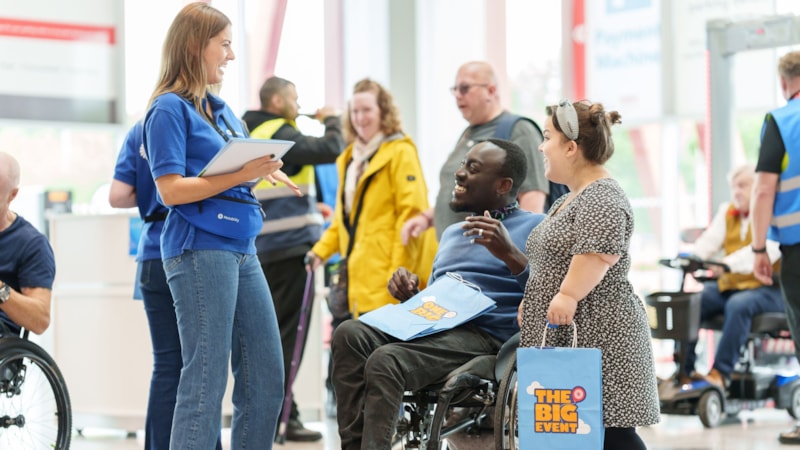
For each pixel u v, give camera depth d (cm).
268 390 473
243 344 470
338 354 461
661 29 1155
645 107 1177
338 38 1275
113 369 784
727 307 830
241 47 1195
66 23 1041
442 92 1316
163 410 519
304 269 719
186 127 448
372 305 678
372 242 681
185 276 444
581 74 1240
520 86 1288
